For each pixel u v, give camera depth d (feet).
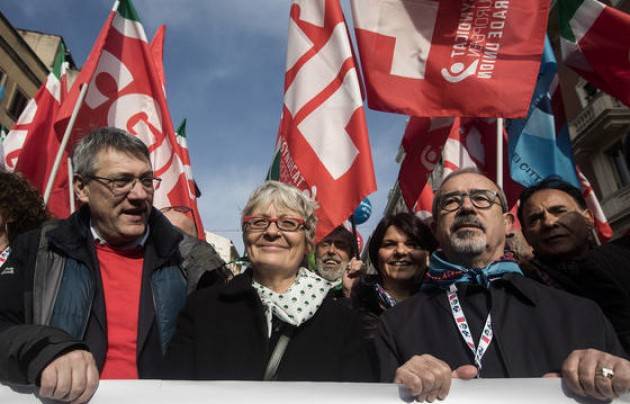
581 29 13.37
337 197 10.83
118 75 13.41
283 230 6.48
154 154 13.35
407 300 7.23
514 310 6.40
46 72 72.28
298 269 6.77
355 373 5.77
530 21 11.92
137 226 6.74
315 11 12.71
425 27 12.42
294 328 6.07
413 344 6.44
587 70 13.42
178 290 6.88
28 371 3.98
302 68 12.31
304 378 5.67
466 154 14.92
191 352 5.97
